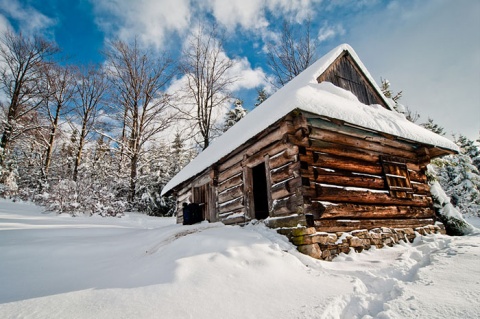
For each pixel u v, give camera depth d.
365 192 5.89
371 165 6.35
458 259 3.66
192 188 10.02
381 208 6.07
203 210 9.42
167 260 3.85
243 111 24.70
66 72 21.16
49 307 2.49
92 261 4.45
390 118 6.86
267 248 4.21
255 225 5.97
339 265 4.08
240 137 6.28
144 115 21.73
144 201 20.31
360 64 8.92
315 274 3.44
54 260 4.35
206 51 20.72
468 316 2.02
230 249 3.95
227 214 7.49
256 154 6.53
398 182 6.69
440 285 2.73
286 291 2.83
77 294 2.80
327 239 4.79
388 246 5.67
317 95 5.52
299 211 4.95
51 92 20.45
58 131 21.22
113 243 5.48
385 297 2.67
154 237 5.94
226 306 2.47
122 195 19.42
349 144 6.14
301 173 5.08
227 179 7.74
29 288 3.09
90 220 10.84
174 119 20.72
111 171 20.28
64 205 12.07
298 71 19.58
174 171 24.22
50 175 21.12
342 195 5.47
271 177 5.85
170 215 21.55
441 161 11.61
